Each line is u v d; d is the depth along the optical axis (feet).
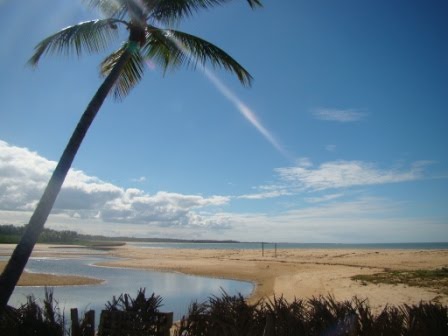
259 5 31.01
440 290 52.75
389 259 124.57
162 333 21.01
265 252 212.23
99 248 291.38
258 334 18.40
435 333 18.74
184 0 30.27
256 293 66.23
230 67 32.48
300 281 76.84
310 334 18.19
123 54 29.55
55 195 25.03
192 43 31.71
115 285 78.07
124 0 30.12
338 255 160.35
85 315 21.91
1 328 20.74
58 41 30.76
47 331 21.39
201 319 20.88
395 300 46.14
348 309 19.61
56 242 359.05
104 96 27.89
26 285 73.10
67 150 25.85
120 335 21.21
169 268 116.78
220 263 132.46
